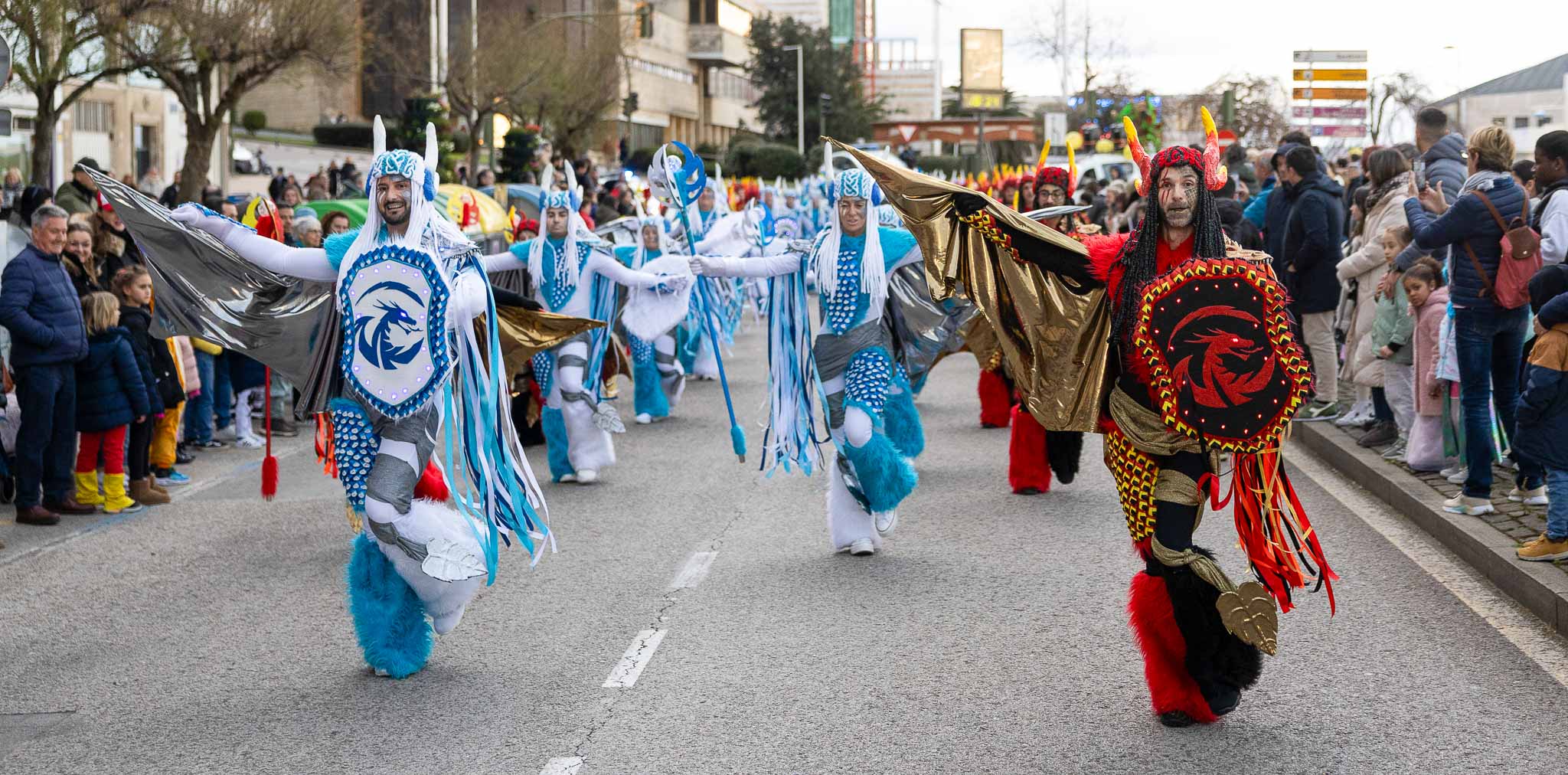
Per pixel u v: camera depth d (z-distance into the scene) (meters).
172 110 37.03
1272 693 5.55
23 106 29.64
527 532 6.41
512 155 34.53
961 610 6.78
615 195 23.84
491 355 6.31
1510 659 5.90
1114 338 5.19
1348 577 7.25
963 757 4.96
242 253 6.02
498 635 6.57
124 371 9.53
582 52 46.78
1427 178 10.66
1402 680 5.67
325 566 8.06
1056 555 7.82
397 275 5.91
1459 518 7.93
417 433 5.98
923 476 10.28
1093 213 17.92
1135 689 5.62
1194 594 5.00
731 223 17.33
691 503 9.61
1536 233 7.65
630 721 5.41
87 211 12.55
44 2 18.39
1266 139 58.16
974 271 5.57
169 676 6.13
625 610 6.95
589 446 10.36
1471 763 4.81
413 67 40.69
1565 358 6.77
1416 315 9.27
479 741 5.25
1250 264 4.91
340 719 5.52
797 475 10.60
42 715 5.69
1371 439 10.37
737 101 97.56
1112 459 5.29
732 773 4.88
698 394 15.34
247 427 12.40
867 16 152.38
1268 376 4.88
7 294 9.14
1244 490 5.01
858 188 7.64
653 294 12.96
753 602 7.03
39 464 9.29
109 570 8.09
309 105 65.00
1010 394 12.19
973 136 74.19
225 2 22.83
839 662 6.05
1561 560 6.88
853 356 7.79
